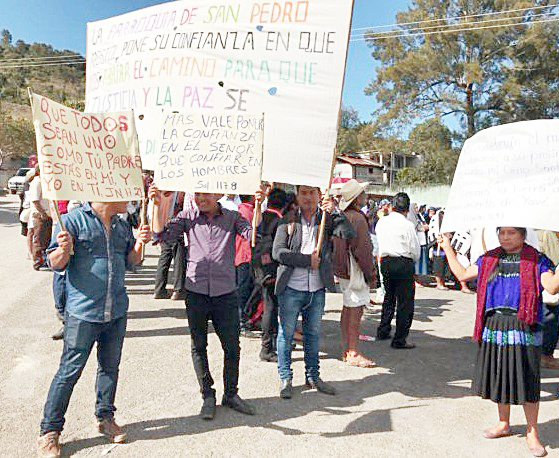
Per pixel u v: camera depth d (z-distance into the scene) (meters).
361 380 5.28
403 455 3.76
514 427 4.27
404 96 38.41
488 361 3.88
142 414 4.26
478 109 37.81
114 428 3.79
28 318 6.95
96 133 3.69
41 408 4.29
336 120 4.68
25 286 9.00
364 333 7.26
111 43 5.39
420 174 41.00
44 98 3.39
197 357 4.31
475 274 4.07
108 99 5.33
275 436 3.97
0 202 32.59
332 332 7.10
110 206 3.64
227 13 4.95
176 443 3.80
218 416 4.28
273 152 4.71
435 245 11.03
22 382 4.82
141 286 9.50
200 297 4.24
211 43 4.95
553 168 3.69
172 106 4.96
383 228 6.49
